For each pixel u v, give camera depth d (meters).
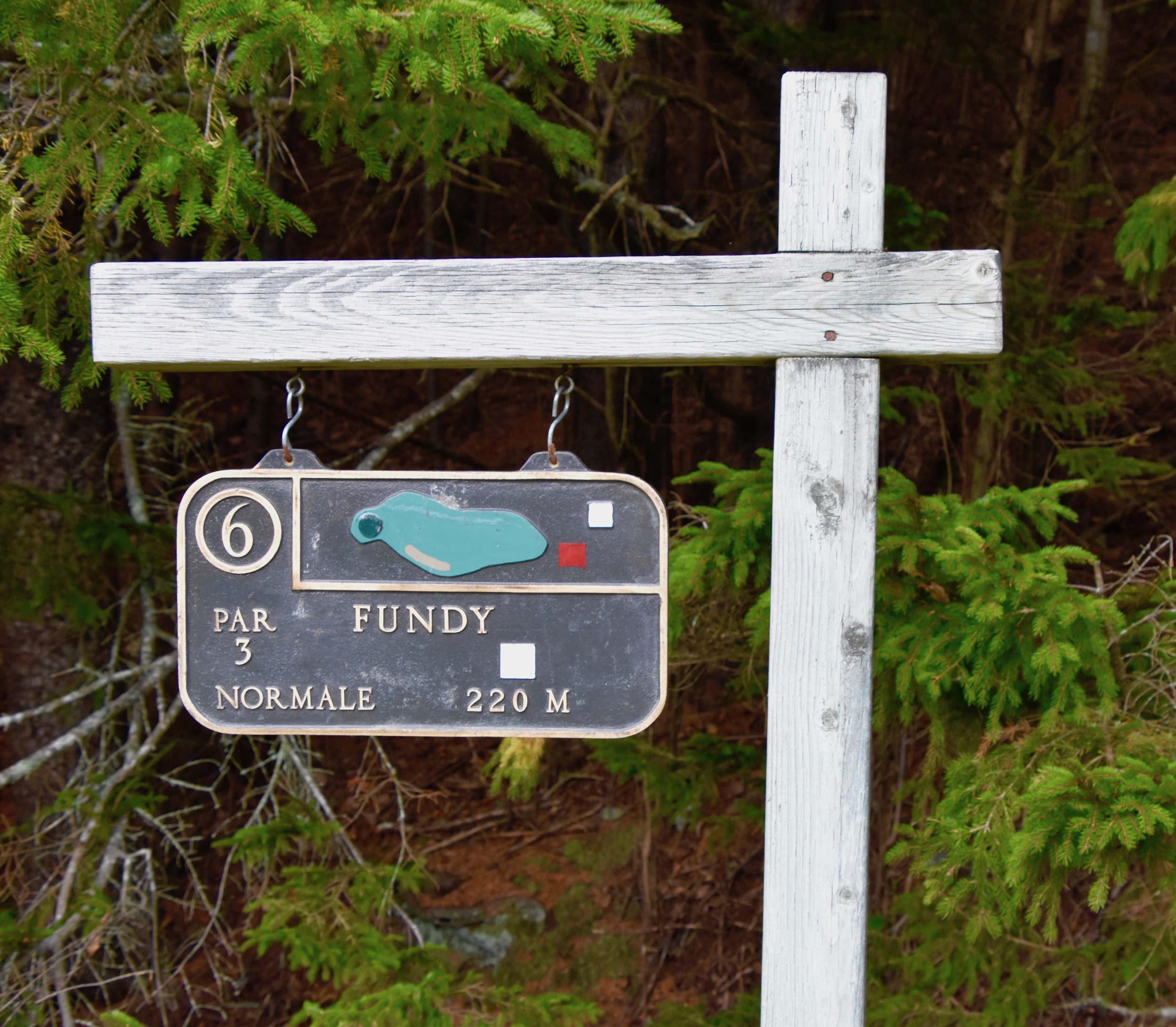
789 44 5.20
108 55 2.57
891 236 4.58
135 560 4.28
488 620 2.01
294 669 2.03
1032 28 5.64
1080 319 4.80
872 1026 3.42
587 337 1.96
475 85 3.24
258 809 4.34
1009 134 6.66
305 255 9.37
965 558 2.26
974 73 5.65
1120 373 4.95
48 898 4.04
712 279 1.94
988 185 5.53
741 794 6.16
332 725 2.02
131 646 5.00
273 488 2.02
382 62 2.47
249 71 2.54
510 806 6.97
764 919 2.02
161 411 7.89
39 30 2.42
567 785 7.16
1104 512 6.66
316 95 3.20
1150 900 3.15
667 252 6.27
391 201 9.50
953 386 5.68
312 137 3.27
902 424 4.79
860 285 1.92
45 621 4.91
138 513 4.48
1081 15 8.46
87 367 2.75
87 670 4.35
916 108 7.56
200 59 2.86
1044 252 6.37
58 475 4.75
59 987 3.71
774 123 5.94
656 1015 5.52
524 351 1.97
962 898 2.34
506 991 3.52
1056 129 5.61
